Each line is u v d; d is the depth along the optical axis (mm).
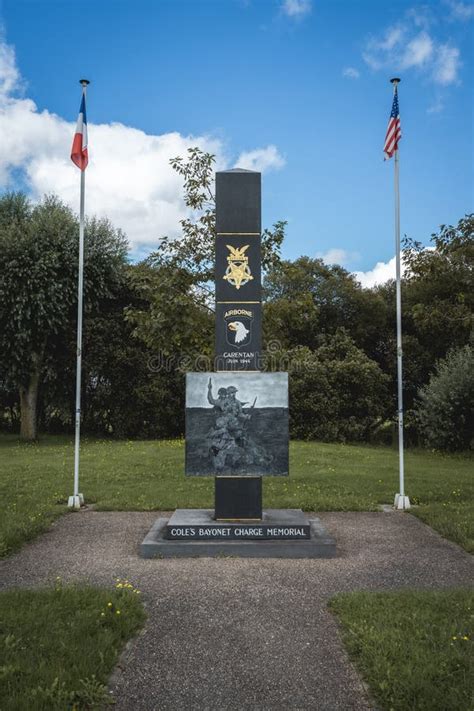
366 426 26953
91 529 8992
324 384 26094
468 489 12148
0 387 26875
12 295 22875
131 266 24109
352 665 4465
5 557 7438
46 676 4074
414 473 14602
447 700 3791
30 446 22078
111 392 26516
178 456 17656
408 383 31766
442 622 5035
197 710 3875
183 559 7406
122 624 5059
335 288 32906
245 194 8648
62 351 26078
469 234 17750
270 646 4805
